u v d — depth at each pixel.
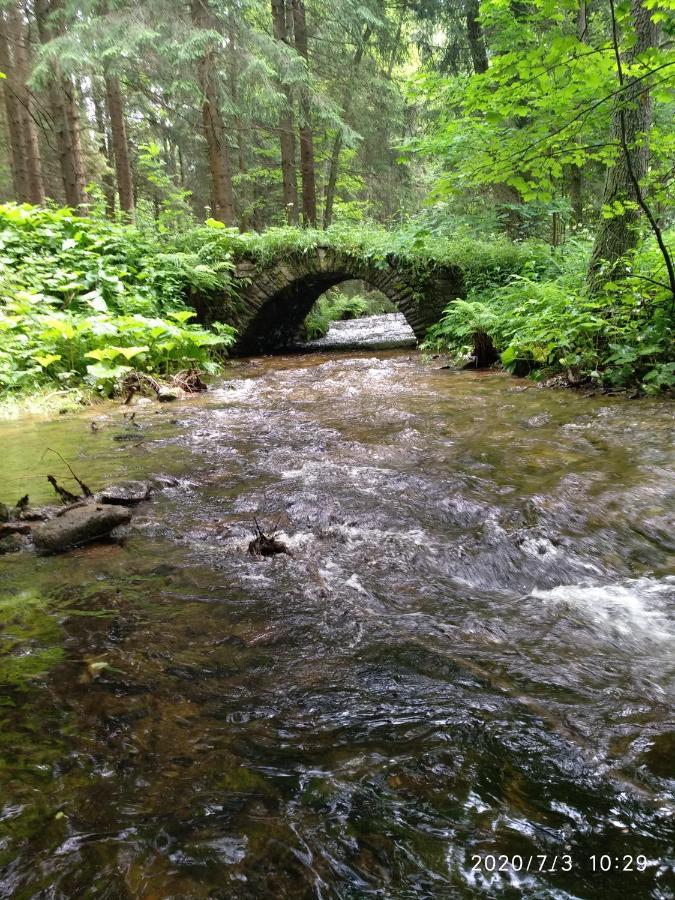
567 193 13.52
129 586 2.16
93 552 2.50
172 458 4.08
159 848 1.02
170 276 10.60
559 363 6.80
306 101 15.52
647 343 6.14
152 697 1.48
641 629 1.88
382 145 21.50
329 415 5.44
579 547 2.54
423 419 5.12
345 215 21.19
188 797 1.14
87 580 2.22
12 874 0.97
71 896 0.93
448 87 9.00
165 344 7.96
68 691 1.51
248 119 15.27
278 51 12.67
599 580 2.28
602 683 1.56
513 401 5.77
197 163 23.41
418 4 15.87
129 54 11.62
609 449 3.96
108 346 7.40
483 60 14.51
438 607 2.02
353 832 1.06
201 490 3.36
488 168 5.82
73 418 5.75
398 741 1.31
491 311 8.98
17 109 15.05
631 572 2.34
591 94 5.34
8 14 14.19
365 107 19.52
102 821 1.09
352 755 1.26
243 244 11.45
